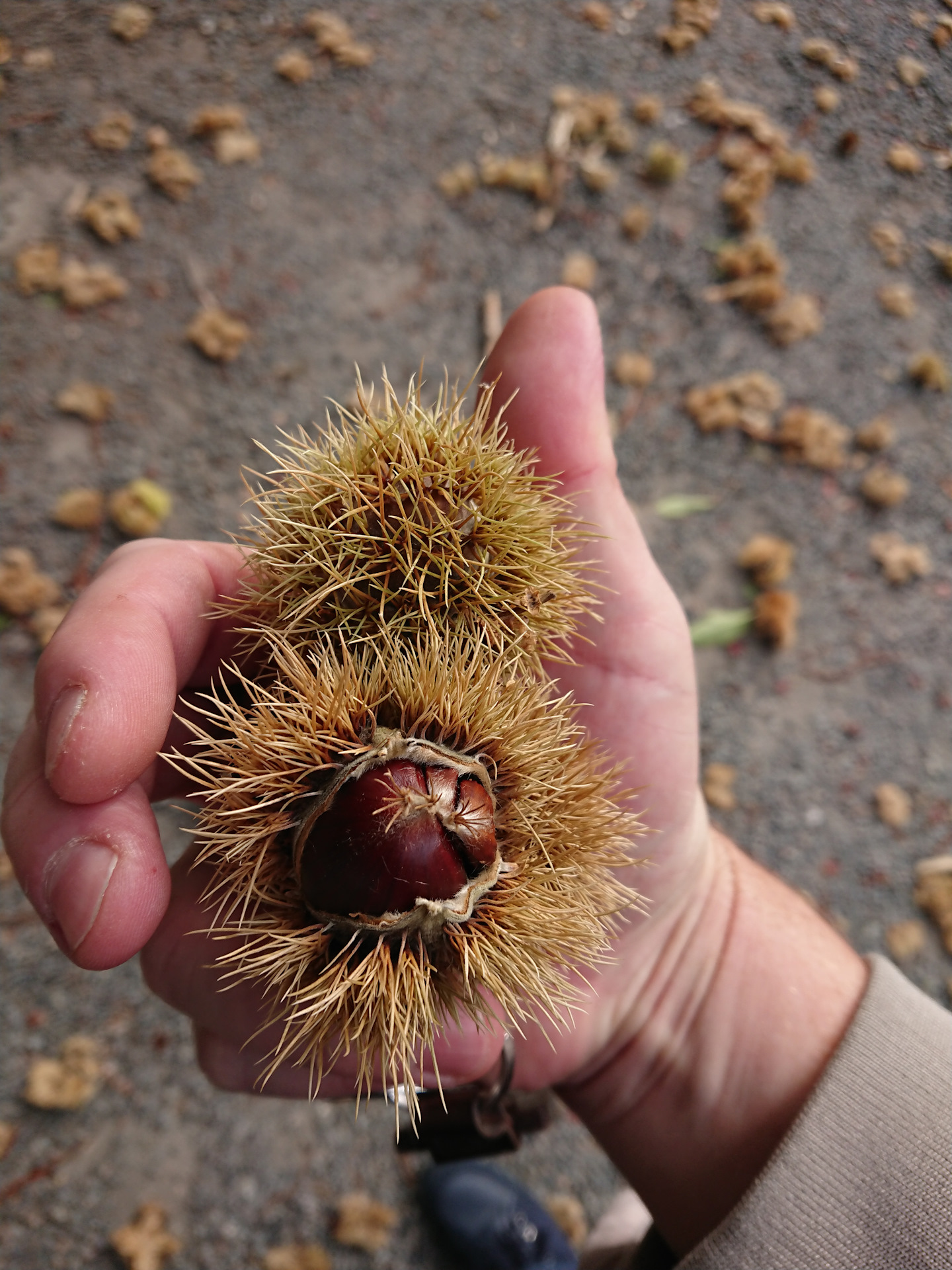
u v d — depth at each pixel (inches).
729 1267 7.1
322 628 7.4
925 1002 8.1
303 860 6.9
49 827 7.0
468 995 6.9
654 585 8.9
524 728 7.1
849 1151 7.3
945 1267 6.8
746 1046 8.4
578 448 8.8
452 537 7.3
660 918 8.9
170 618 7.6
